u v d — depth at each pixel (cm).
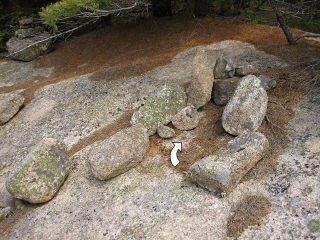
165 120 167
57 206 138
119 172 143
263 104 148
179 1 347
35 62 298
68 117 201
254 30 263
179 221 116
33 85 254
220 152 133
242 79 156
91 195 138
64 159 153
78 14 203
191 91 175
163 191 131
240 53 231
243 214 113
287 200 115
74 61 281
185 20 297
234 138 142
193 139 157
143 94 203
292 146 138
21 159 179
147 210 123
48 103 221
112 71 240
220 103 174
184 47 256
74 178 151
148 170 143
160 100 171
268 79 177
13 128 208
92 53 286
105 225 121
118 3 212
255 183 124
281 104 164
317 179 120
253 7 314
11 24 338
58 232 124
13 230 134
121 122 182
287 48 226
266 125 152
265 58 216
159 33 286
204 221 114
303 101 165
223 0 296
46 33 312
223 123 150
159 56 249
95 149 147
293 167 127
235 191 123
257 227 108
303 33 251
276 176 125
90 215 128
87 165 154
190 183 132
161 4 310
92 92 219
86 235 119
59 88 236
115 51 278
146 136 151
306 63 191
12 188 139
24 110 222
